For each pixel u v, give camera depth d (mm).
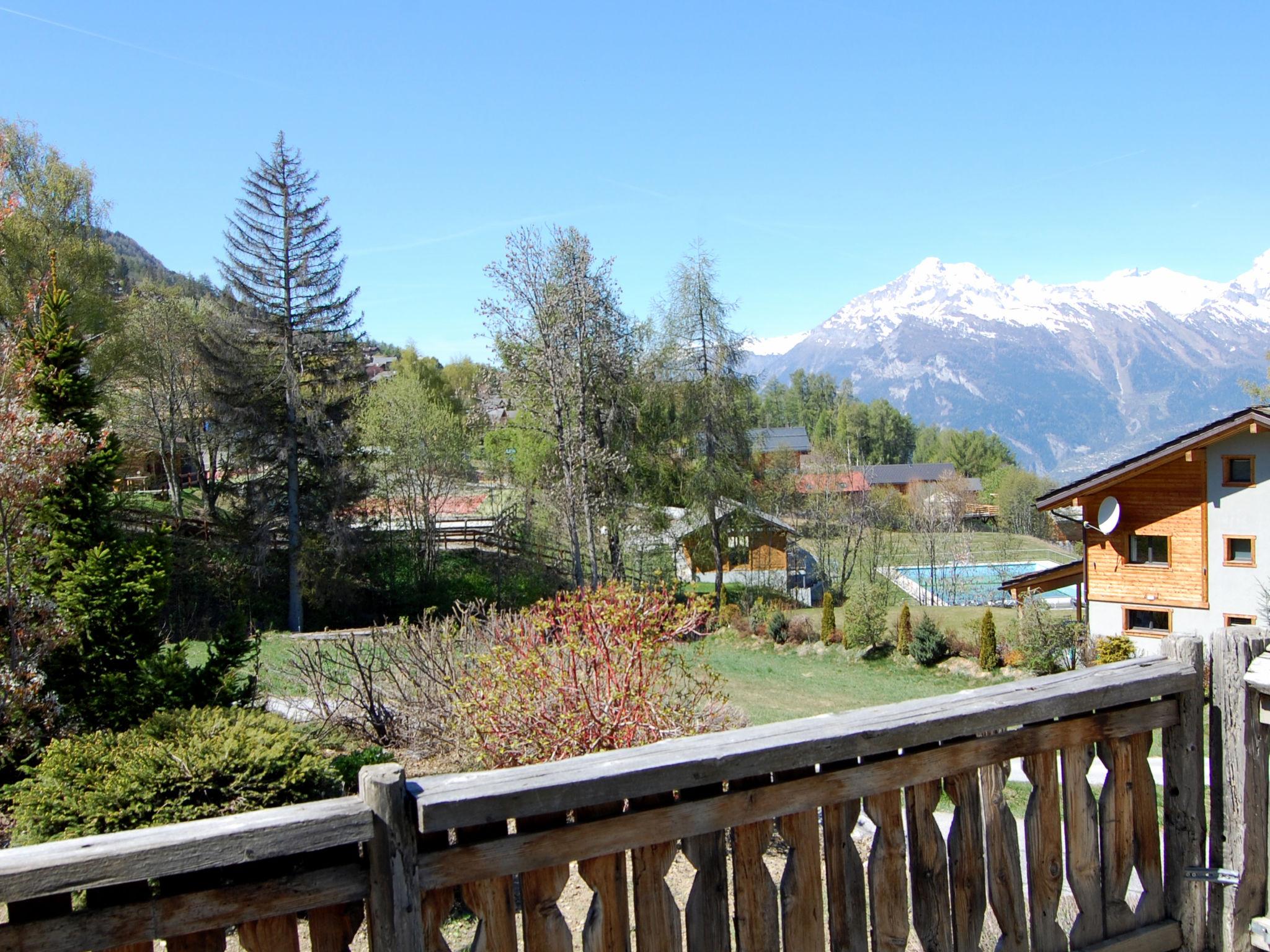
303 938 4883
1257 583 21078
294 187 29547
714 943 2391
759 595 37312
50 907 1780
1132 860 3123
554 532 33094
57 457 8961
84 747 5863
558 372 29719
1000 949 2836
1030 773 2924
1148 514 22734
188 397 36469
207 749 5715
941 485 62812
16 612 8898
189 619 27359
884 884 2633
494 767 7453
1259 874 3117
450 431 35500
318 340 29703
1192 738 3172
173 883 1880
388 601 31609
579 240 29547
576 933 4535
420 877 2008
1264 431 20594
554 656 7539
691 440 36031
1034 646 23047
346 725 10320
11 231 25328
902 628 25750
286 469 30047
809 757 2438
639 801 2295
